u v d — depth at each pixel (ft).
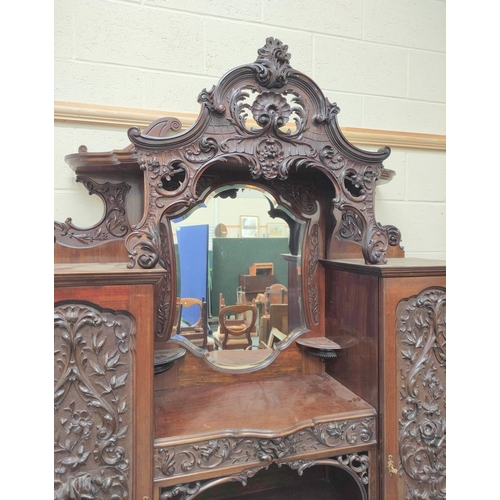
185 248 2.50
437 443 2.17
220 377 2.56
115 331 1.74
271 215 2.69
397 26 3.36
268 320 2.70
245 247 2.64
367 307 2.23
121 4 2.67
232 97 2.02
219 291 2.59
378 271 2.09
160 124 2.39
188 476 1.84
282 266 2.72
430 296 2.19
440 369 2.19
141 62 2.71
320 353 2.60
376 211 3.33
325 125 2.17
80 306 1.69
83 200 2.60
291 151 2.11
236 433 1.91
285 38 3.03
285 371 2.69
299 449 2.01
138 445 1.75
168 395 2.36
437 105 3.49
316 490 2.71
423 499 2.14
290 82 2.11
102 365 1.72
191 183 1.96
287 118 2.11
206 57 2.85
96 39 2.62
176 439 1.83
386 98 3.34
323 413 2.12
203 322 2.56
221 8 2.87
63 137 2.55
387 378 2.09
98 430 1.70
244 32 2.93
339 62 3.19
